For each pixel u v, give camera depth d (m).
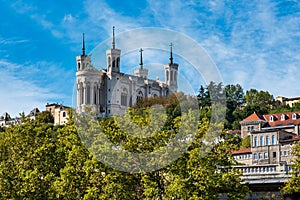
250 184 40.56
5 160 47.91
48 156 45.75
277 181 39.56
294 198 22.11
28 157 45.88
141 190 39.62
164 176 38.69
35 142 48.09
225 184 37.41
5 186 43.78
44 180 42.41
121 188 38.09
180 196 36.06
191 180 37.16
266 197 39.59
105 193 38.16
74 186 40.75
